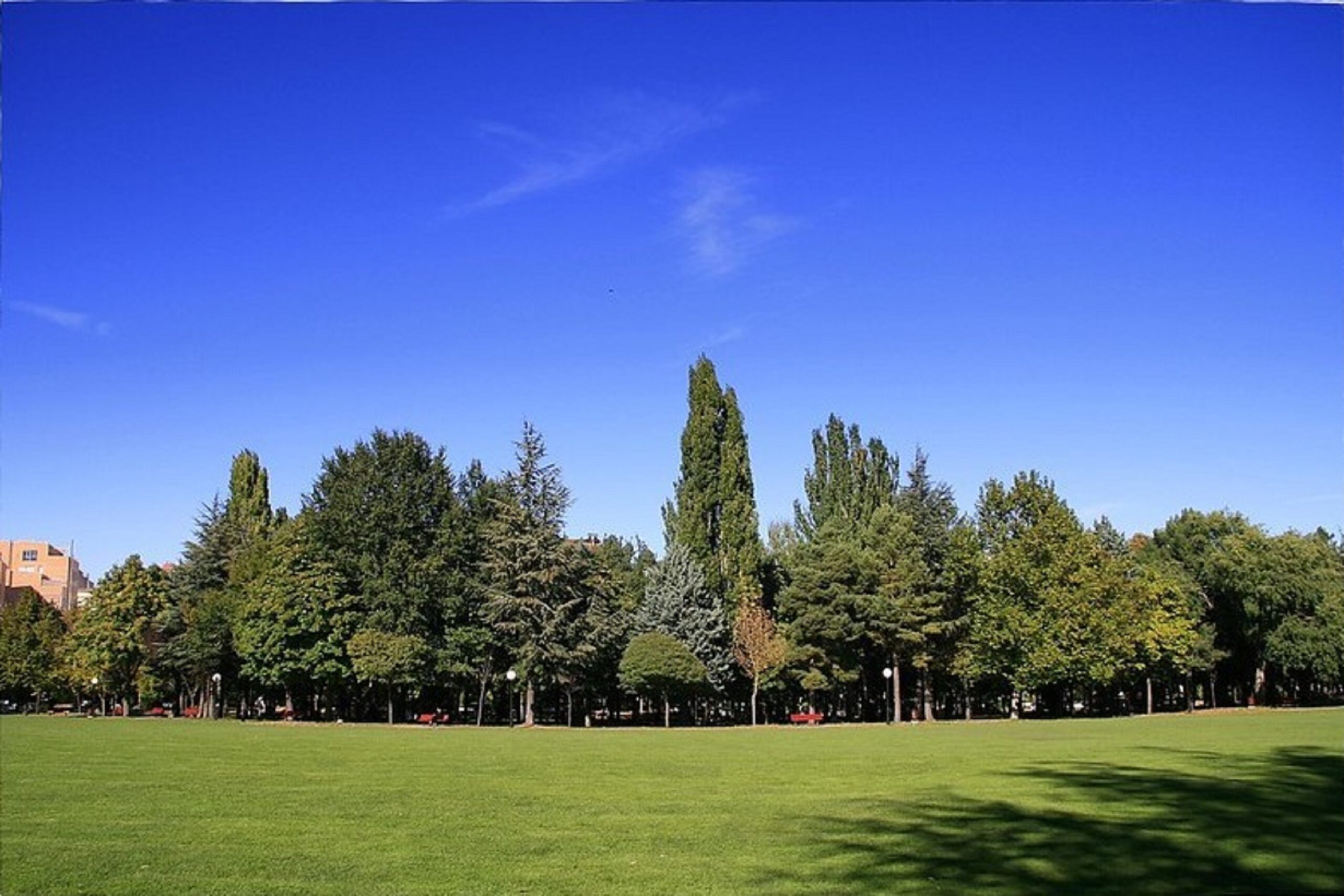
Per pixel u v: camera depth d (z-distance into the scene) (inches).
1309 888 552.1
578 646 2952.8
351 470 3117.6
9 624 3791.8
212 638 3176.7
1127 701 3577.8
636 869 621.6
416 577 2992.1
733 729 2615.7
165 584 3617.1
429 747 1684.3
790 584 3302.2
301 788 1037.8
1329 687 3740.2
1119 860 626.2
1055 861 628.4
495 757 1445.6
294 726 2529.5
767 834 743.1
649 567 3629.4
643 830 764.6
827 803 909.8
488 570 3041.3
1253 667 3654.0
